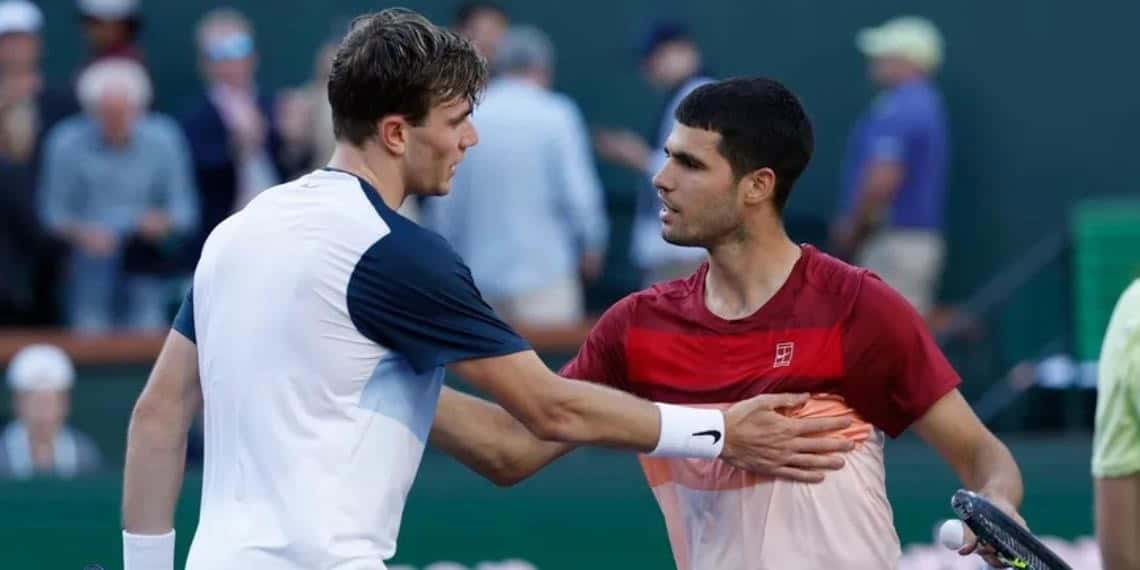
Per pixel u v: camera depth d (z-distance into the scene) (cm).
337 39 3300
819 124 3722
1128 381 1393
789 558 1332
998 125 3647
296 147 3334
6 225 3067
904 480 2373
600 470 2388
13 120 3180
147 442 1323
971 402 3181
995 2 3647
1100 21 3606
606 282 3644
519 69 2989
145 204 3172
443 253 1268
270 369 1241
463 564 2369
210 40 3281
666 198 1351
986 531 1267
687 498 1367
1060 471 2417
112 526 2350
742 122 1330
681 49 3084
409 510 2373
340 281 1244
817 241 3669
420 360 1259
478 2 3275
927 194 3369
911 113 3341
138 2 3794
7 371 2798
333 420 1245
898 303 1335
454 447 1412
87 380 2792
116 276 3152
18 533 2352
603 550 2364
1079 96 3616
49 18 3800
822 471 1324
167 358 1327
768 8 3728
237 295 1259
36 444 2655
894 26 3597
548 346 2881
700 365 1356
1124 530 1409
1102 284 2883
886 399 1345
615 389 1345
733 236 1349
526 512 2370
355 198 1268
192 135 3250
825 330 1330
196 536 1265
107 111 3130
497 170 2956
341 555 1223
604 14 3762
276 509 1230
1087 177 3616
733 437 1309
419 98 1273
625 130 3753
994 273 3647
